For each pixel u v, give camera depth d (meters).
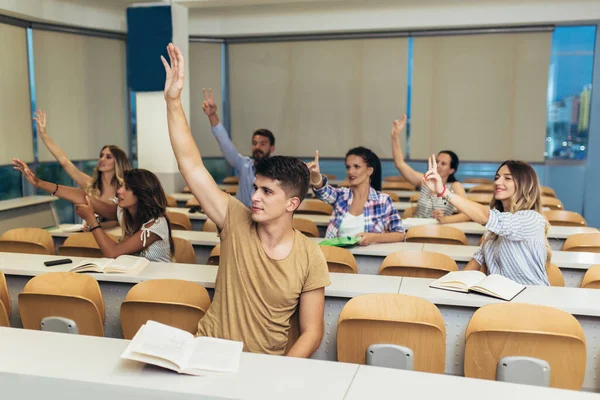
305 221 4.77
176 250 3.87
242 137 9.55
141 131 7.61
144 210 3.56
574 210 8.86
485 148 8.85
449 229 4.31
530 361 2.17
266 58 9.29
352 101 9.14
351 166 4.03
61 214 8.06
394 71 8.94
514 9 8.09
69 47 7.73
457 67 8.77
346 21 8.59
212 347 1.73
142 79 7.40
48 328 2.64
